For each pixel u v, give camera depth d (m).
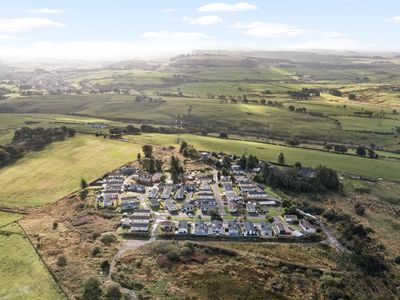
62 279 97.12
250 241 121.56
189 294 92.44
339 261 112.69
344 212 154.88
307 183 176.38
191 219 136.50
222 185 170.00
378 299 99.62
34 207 146.50
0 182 173.88
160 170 186.38
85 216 136.88
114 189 160.00
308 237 124.31
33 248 113.06
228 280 98.38
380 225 149.50
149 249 112.44
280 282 99.50
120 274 98.50
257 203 151.75
